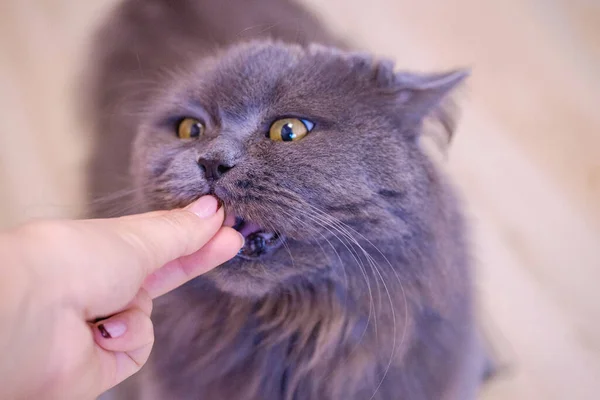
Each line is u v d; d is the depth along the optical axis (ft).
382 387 1.08
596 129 1.42
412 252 1.02
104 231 0.80
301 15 1.33
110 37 1.38
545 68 1.46
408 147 1.03
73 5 1.50
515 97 1.46
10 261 0.73
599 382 1.32
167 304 1.13
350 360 1.07
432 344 1.08
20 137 1.48
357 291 1.03
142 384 1.18
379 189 0.99
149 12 1.32
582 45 1.47
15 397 0.76
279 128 1.00
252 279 1.01
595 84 1.45
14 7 1.55
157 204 1.02
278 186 0.95
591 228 1.39
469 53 1.47
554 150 1.43
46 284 0.75
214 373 1.11
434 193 1.05
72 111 1.46
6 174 1.46
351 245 1.00
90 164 1.35
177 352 1.13
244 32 1.23
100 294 0.79
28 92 1.50
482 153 1.42
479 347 1.21
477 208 1.39
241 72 1.04
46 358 0.77
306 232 0.97
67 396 0.82
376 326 1.05
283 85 1.02
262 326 1.09
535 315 1.36
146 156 1.07
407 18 1.46
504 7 1.48
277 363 1.10
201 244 0.89
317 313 1.06
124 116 1.30
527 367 1.33
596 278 1.37
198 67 1.14
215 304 1.10
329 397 1.09
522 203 1.41
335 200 0.96
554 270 1.38
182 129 1.08
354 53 1.07
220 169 0.94
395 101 1.03
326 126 1.00
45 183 1.44
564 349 1.34
